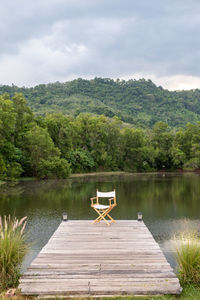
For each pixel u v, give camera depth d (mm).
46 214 13898
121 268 5301
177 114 137000
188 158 53062
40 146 33156
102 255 5988
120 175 40312
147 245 6648
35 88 145000
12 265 5117
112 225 8617
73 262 5594
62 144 42000
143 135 55094
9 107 31688
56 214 13906
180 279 5043
